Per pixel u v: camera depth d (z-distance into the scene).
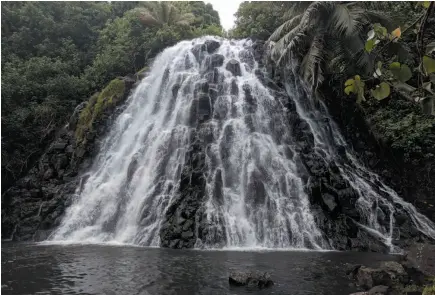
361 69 16.58
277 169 14.87
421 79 4.05
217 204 13.25
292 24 18.55
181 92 18.86
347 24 15.71
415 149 15.65
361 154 17.36
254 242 12.64
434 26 13.27
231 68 20.12
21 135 20.09
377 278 7.18
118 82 20.66
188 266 8.68
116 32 26.75
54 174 17.91
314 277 7.74
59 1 28.52
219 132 15.88
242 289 6.83
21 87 21.09
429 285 6.83
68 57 25.67
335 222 12.85
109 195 15.52
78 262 9.17
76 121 20.33
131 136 18.53
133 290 6.75
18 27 26.52
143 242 12.76
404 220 13.73
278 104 17.89
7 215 16.64
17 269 8.40
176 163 15.35
